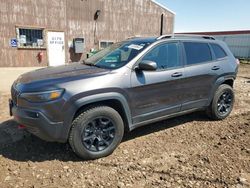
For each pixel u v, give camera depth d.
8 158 3.66
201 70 4.80
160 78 4.18
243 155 3.90
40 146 4.04
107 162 3.64
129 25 19.70
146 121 4.23
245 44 28.97
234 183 3.17
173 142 4.32
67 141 3.64
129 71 3.89
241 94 8.16
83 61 4.77
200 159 3.75
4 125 4.83
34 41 15.90
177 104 4.56
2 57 14.93
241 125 5.20
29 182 3.12
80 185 3.10
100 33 18.52
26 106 3.43
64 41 17.05
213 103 5.21
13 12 14.81
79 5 17.22
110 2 18.48
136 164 3.59
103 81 3.63
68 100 3.38
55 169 3.42
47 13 16.02
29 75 3.97
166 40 4.43
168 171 3.42
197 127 5.02
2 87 8.38
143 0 19.94
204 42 5.07
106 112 3.68
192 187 3.08
